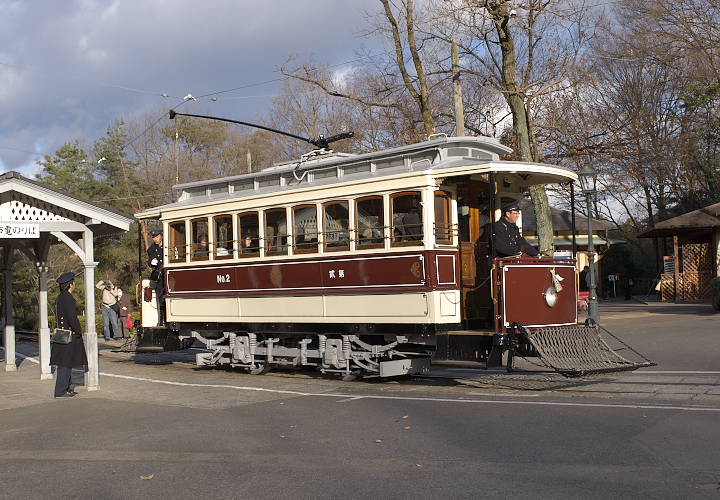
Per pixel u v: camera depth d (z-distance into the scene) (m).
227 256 15.29
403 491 6.46
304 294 13.79
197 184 16.12
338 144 36.47
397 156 12.93
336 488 6.64
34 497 6.79
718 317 21.66
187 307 16.09
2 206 13.43
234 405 11.38
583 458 7.25
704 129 37.66
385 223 12.55
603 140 27.09
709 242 33.19
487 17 22.33
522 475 6.76
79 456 8.34
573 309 12.62
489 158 13.24
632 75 37.75
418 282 12.10
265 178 14.88
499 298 11.52
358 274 12.94
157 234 17.50
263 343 15.22
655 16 34.78
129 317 24.97
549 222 23.23
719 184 39.62
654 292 44.03
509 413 9.66
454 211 12.47
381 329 12.80
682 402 10.10
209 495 6.62
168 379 14.96
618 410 9.54
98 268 39.16
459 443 8.12
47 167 43.56
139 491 6.85
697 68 35.53
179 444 8.70
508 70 22.94
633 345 16.61
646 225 48.97
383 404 10.84
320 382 13.79
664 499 5.92
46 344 15.95
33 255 16.25
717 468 6.72
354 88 33.78
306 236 13.82
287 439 8.72
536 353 11.62
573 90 31.16
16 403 12.64
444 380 13.52
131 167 50.19
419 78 24.58
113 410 11.42
